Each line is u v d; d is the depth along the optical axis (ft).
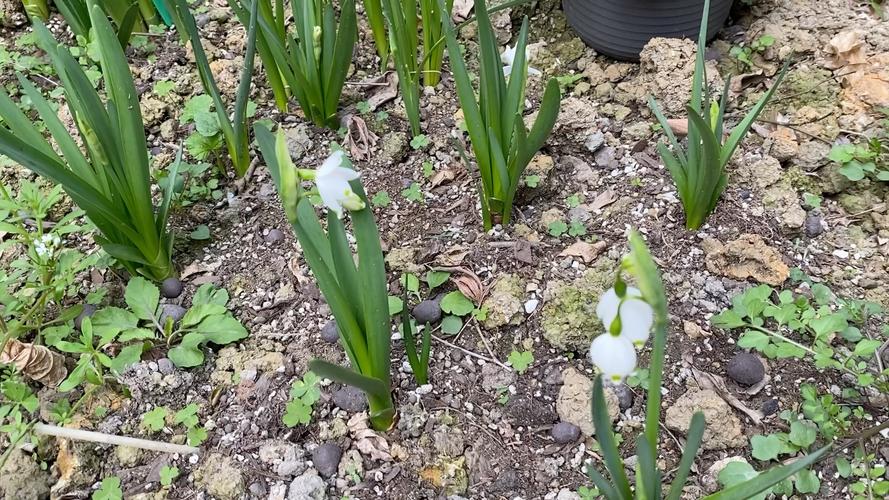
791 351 0.91
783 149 1.21
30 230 1.19
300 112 1.36
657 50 1.31
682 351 0.98
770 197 1.14
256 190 1.24
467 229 1.16
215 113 1.25
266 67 1.28
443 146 1.29
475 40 1.49
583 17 1.39
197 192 1.22
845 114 1.25
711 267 1.07
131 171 0.95
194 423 0.93
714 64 1.34
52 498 0.88
